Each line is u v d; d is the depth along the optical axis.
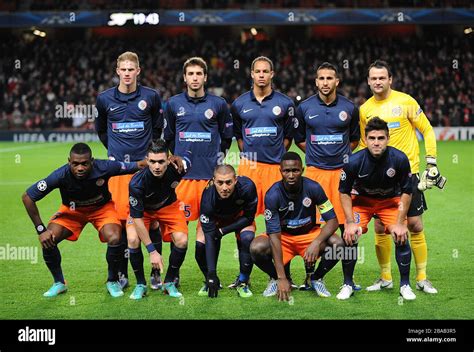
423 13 28.83
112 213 5.52
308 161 6.07
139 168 5.43
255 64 5.95
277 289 5.08
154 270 5.61
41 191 5.23
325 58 29.25
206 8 29.95
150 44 30.08
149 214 5.47
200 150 5.96
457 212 9.33
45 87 27.59
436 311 4.85
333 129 5.94
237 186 5.28
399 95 5.66
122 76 5.81
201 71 5.83
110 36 31.70
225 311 4.90
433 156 5.51
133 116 5.95
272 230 5.15
